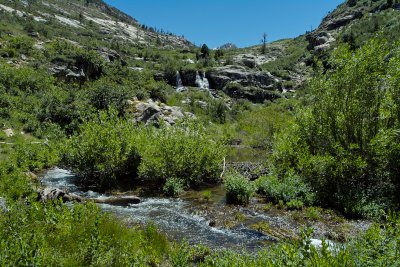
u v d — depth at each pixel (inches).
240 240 349.7
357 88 466.9
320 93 519.8
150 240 290.8
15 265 167.0
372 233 190.7
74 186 604.7
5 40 1857.8
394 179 434.6
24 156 732.7
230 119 1829.5
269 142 1015.0
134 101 1344.7
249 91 2522.1
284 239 347.3
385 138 415.5
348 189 454.6
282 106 1298.0
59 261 199.2
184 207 481.7
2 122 971.3
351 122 473.4
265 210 450.0
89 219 280.8
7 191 439.5
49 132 1015.6
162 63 2886.3
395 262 164.2
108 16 6441.9
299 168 513.0
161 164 592.1
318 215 413.4
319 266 150.9
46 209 276.1
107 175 607.2
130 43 4296.3
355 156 450.3
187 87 2429.9
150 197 543.8
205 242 342.6
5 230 220.8
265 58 4286.4
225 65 3097.9
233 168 725.3
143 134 679.1
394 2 3125.0
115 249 229.5
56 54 1771.7
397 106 438.3
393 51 475.8
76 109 1171.9
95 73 1764.3
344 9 4232.3
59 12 4613.7
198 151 627.8
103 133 614.9
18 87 1264.8
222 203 495.2
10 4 3555.6
